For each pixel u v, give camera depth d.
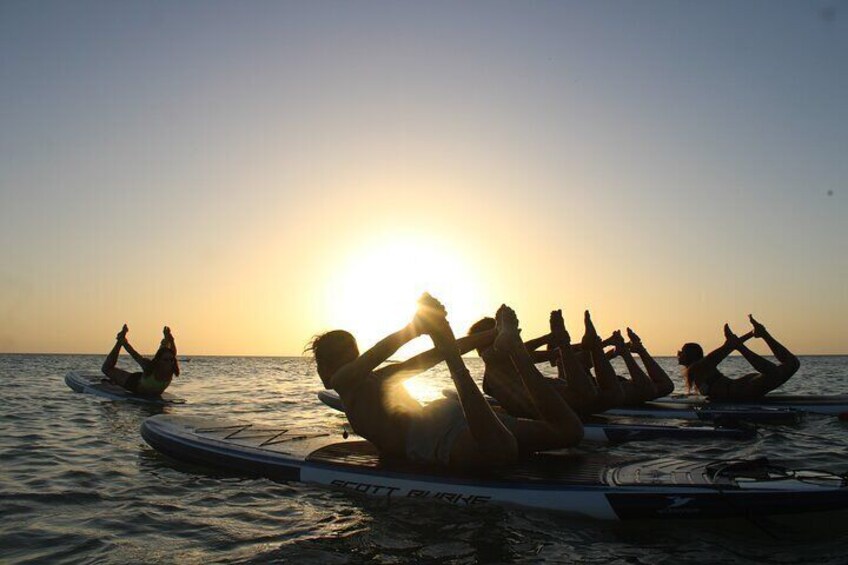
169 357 14.10
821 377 30.03
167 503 5.27
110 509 5.12
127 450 7.73
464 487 5.03
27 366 43.34
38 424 10.16
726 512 4.58
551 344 7.83
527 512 4.85
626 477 5.06
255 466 6.00
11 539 4.41
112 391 14.62
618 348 10.62
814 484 4.71
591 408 8.18
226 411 13.01
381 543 4.28
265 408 13.87
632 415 10.39
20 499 5.43
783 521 4.56
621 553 4.09
